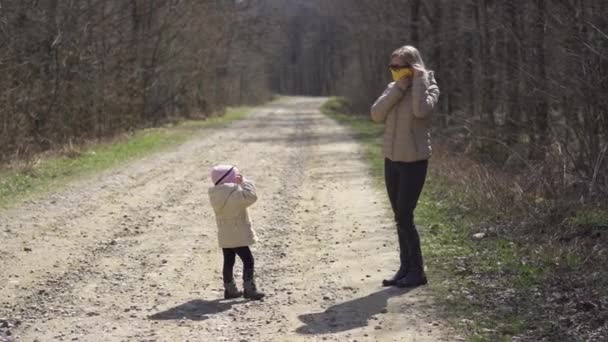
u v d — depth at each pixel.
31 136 18.38
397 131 6.64
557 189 10.02
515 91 14.56
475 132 16.36
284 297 6.68
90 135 22.41
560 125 12.20
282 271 7.62
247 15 44.81
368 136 26.98
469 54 19.78
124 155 19.02
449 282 6.88
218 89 44.88
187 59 34.47
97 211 11.05
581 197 9.34
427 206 10.80
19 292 6.88
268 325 5.90
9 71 17.41
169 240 9.15
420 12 24.91
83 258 8.20
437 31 22.89
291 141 24.75
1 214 10.69
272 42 60.00
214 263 8.01
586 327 5.45
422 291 6.65
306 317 6.08
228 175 6.56
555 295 6.24
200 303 6.54
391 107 6.62
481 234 8.63
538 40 12.52
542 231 8.59
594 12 10.38
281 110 55.00
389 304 6.34
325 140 25.17
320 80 105.00
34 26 18.91
